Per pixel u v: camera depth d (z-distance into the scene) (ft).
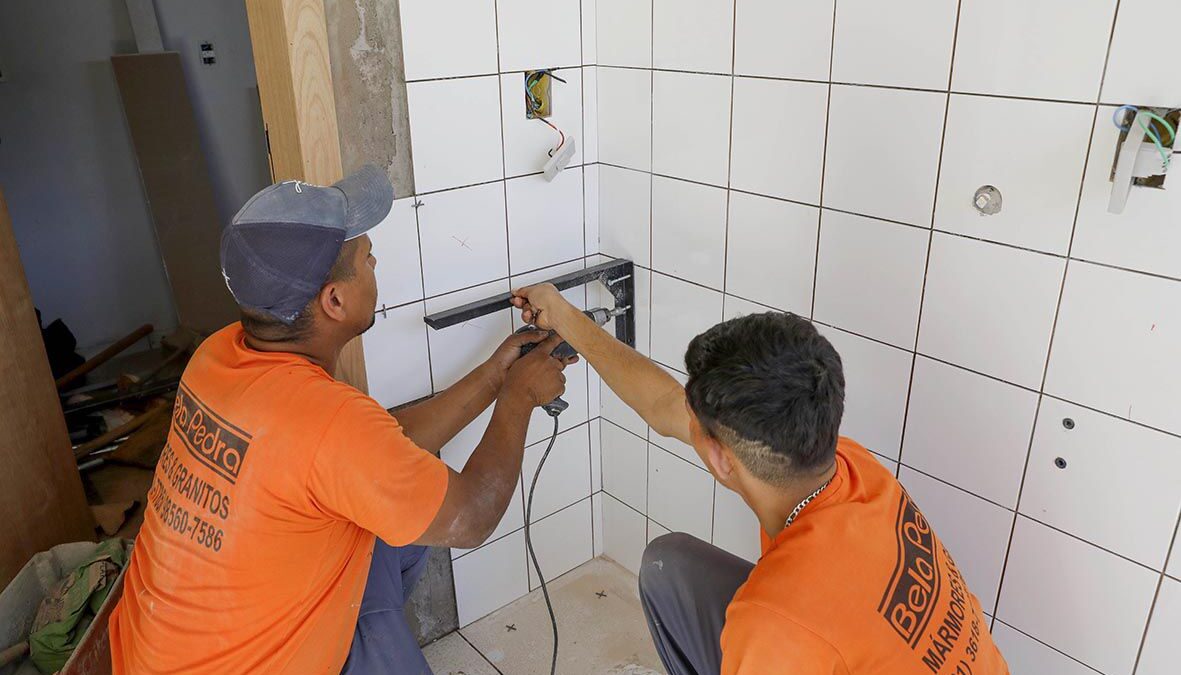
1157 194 3.83
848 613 3.13
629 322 6.91
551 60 6.20
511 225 6.39
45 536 6.68
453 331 6.30
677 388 4.83
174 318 11.21
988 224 4.47
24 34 9.62
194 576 3.82
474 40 5.75
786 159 5.37
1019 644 5.01
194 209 10.81
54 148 10.07
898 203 4.84
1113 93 3.85
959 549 5.15
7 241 6.21
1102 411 4.27
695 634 4.88
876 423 5.37
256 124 10.92
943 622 3.36
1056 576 4.71
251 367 3.95
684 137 5.99
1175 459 4.07
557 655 6.68
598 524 7.82
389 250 5.78
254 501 3.71
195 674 3.86
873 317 5.17
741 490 3.71
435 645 6.86
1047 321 4.37
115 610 4.42
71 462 6.98
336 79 5.25
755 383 3.22
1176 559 4.19
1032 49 4.08
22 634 5.68
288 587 3.89
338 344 4.27
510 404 4.85
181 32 10.30
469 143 5.95
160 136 10.48
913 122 4.65
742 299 5.96
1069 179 4.10
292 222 3.79
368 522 3.83
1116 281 4.06
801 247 5.45
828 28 4.91
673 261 6.40
